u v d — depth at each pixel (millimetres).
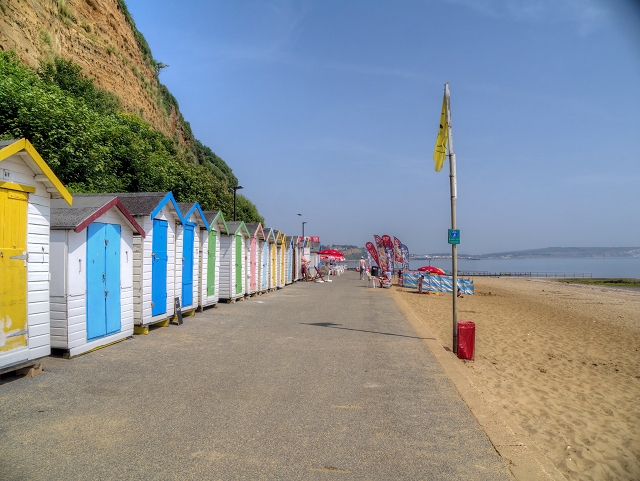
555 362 10773
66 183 13914
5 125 12766
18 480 3840
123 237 9742
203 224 14109
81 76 22562
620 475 5109
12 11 19703
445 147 10758
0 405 5660
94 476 3953
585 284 64562
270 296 21109
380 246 32375
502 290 41750
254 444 4727
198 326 11844
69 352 8039
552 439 6047
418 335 11539
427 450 4742
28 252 6781
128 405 5766
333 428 5234
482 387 7133
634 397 8242
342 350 9383
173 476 4004
